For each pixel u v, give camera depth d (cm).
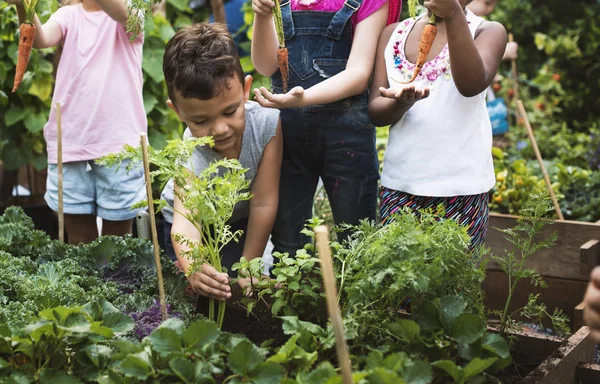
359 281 207
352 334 197
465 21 242
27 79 447
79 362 198
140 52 368
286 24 294
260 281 244
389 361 179
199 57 247
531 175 459
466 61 245
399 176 276
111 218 362
